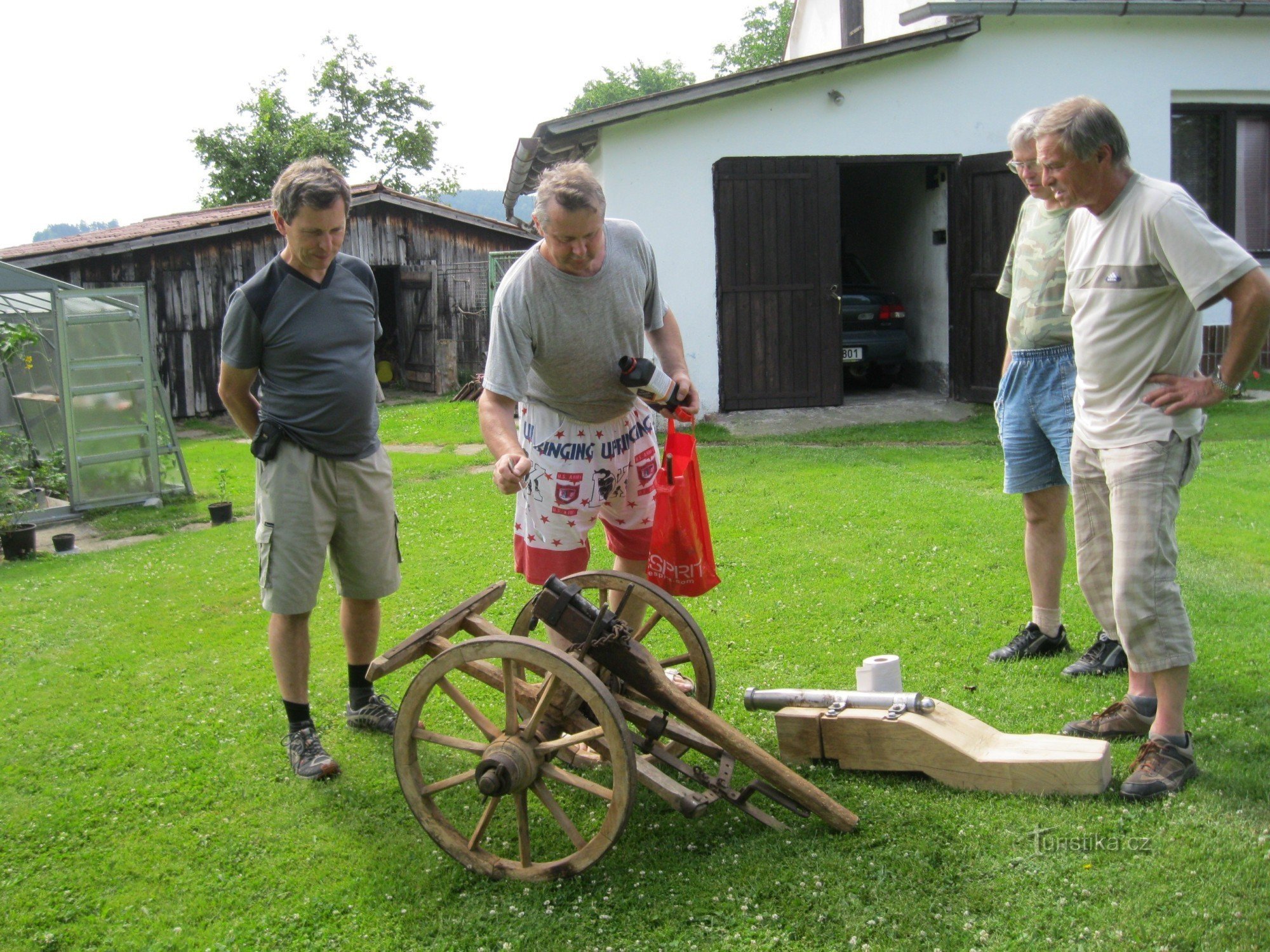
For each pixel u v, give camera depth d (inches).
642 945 110.1
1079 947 103.3
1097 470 154.1
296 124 1494.8
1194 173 527.8
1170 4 463.8
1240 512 274.2
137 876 130.6
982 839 124.0
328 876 129.0
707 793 130.1
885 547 255.1
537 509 155.9
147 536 358.3
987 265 481.4
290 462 151.7
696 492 151.8
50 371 402.9
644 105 443.5
